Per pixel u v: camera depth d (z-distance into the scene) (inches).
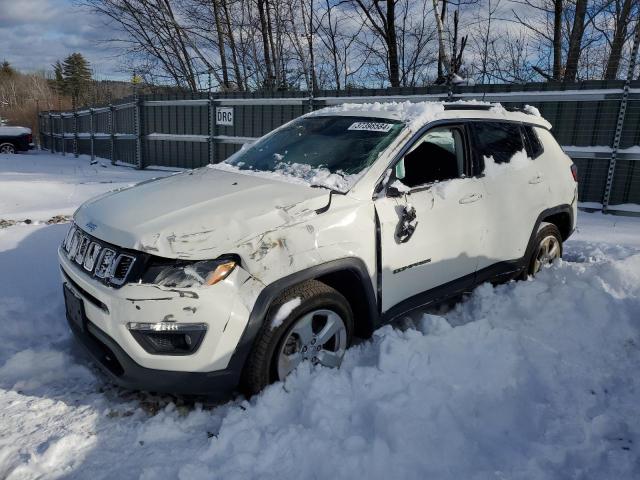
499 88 361.7
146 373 105.6
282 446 100.4
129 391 124.6
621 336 143.2
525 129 182.4
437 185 144.6
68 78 2502.5
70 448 104.3
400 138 140.3
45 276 196.2
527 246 176.9
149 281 103.0
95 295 108.9
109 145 778.8
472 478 93.0
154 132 615.5
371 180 130.5
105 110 770.8
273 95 486.6
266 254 109.3
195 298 102.0
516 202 168.6
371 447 97.8
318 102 449.4
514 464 97.6
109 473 98.1
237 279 106.2
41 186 401.4
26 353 135.7
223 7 679.1
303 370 118.0
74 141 949.8
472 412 111.3
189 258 103.1
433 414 107.4
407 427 101.3
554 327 147.7
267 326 110.9
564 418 111.9
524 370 126.9
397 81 633.0
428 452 98.0
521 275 183.2
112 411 116.5
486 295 165.2
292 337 118.6
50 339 150.5
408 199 135.5
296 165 144.4
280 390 113.8
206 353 104.8
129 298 102.7
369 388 115.4
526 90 353.1
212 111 536.4
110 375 111.8
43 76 3213.6
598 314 149.9
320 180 131.2
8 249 224.8
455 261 150.2
